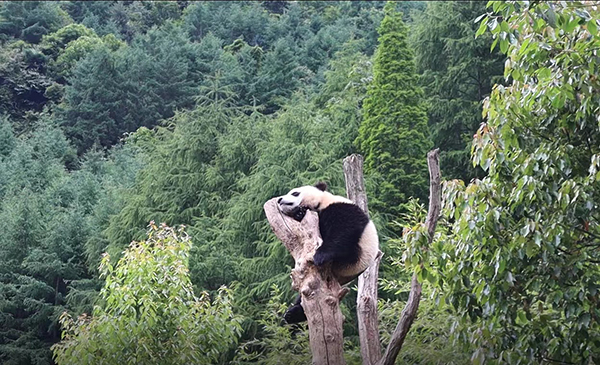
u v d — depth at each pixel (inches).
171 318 517.7
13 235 1178.6
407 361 504.4
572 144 344.2
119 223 999.0
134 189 1096.2
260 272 822.5
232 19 2886.3
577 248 331.9
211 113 1090.1
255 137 1049.5
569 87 318.3
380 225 831.1
